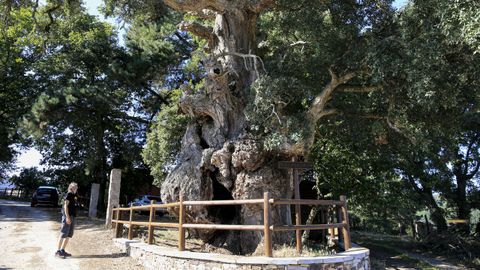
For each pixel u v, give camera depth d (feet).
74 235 42.65
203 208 34.45
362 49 32.96
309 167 30.89
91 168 76.43
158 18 63.46
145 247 29.32
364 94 40.73
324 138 48.98
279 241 32.27
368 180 51.39
